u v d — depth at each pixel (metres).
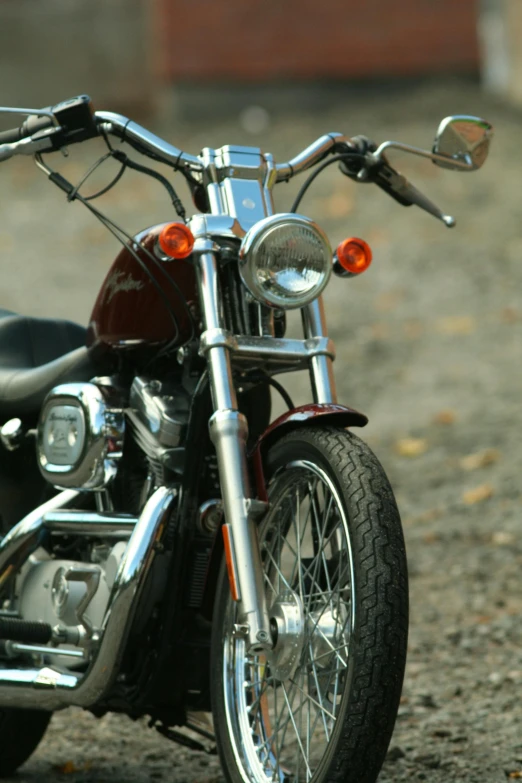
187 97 59.81
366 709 8.12
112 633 9.37
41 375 10.98
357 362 29.33
